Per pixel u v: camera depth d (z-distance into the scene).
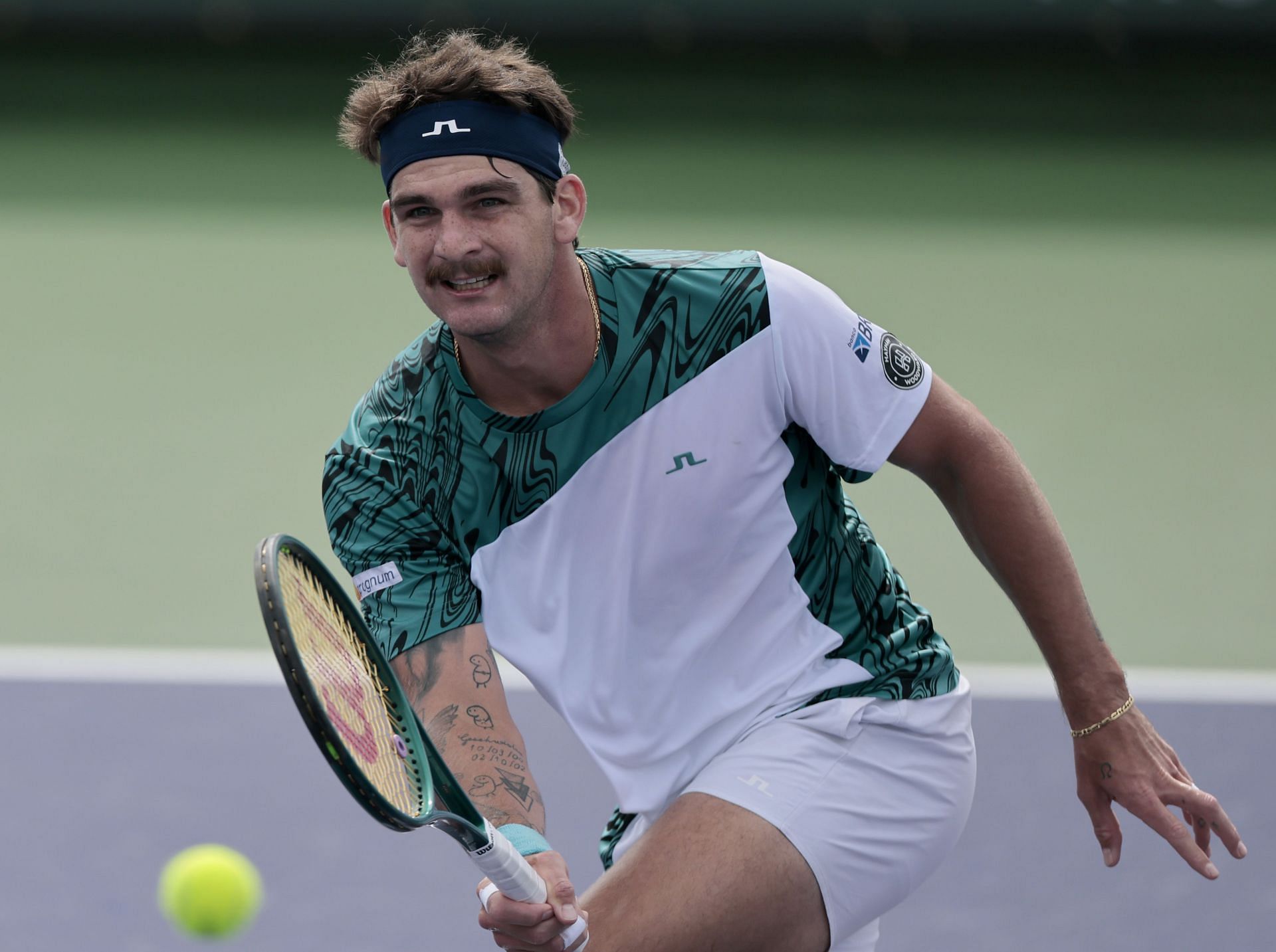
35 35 46.81
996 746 19.19
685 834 11.16
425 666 11.55
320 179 41.53
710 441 11.26
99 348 32.09
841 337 11.34
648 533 11.36
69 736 19.16
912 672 12.01
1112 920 15.91
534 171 10.62
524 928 10.11
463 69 10.43
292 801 17.83
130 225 38.31
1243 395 30.58
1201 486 27.28
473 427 11.37
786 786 11.38
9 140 43.34
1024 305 34.75
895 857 11.77
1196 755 19.08
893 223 39.19
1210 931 15.74
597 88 46.16
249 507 26.22
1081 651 11.67
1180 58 46.78
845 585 11.88
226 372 31.16
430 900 16.06
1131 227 39.06
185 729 19.41
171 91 46.41
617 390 11.17
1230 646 22.59
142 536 25.23
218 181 41.19
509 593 11.65
